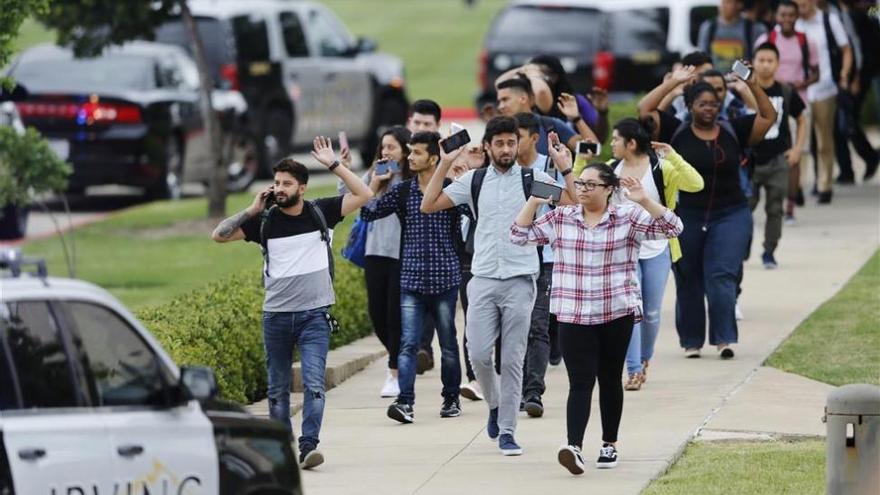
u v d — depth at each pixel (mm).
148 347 20453
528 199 28422
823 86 57844
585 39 75000
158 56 65938
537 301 32531
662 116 36844
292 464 21438
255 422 21234
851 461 24484
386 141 33469
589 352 27641
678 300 37500
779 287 45406
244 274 39594
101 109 63562
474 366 29406
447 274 32000
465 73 134250
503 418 29297
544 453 29547
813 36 57156
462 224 32188
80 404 19781
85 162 63625
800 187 58719
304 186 28266
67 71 64750
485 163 31875
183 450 20391
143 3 58812
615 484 27125
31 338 19688
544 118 33844
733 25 54469
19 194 49750
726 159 36500
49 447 19375
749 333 39750
